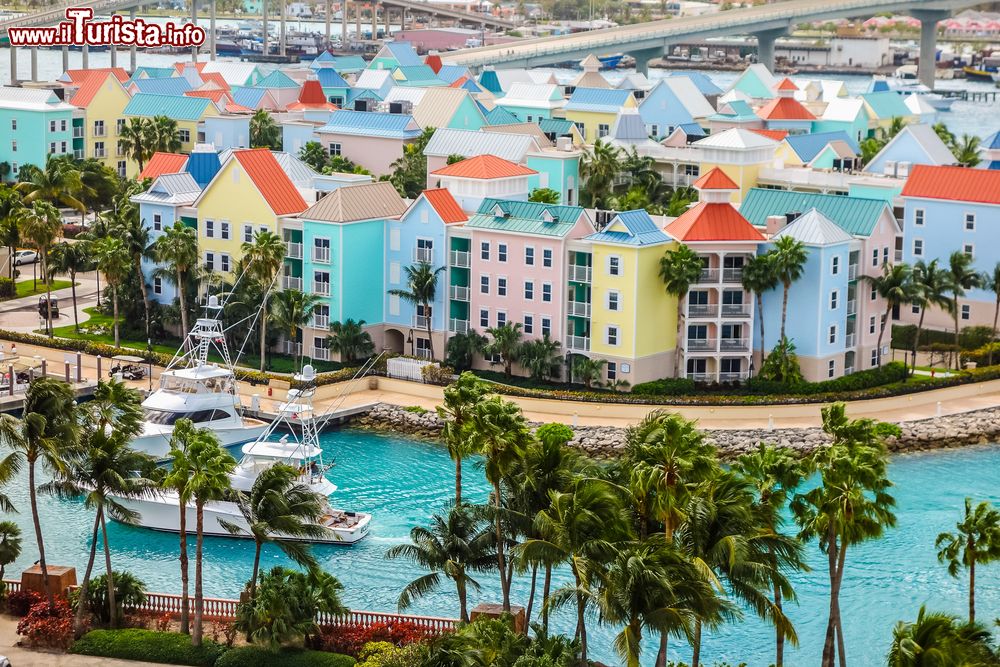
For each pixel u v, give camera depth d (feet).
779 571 387.55
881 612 433.07
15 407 603.67
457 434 408.87
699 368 623.77
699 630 334.03
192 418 560.20
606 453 561.84
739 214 618.85
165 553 468.75
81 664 378.94
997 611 433.07
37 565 418.72
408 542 476.54
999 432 585.63
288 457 494.59
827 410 401.70
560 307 617.62
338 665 374.43
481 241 632.38
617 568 323.37
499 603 431.02
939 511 506.07
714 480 354.95
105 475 392.68
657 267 605.31
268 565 460.96
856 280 626.64
